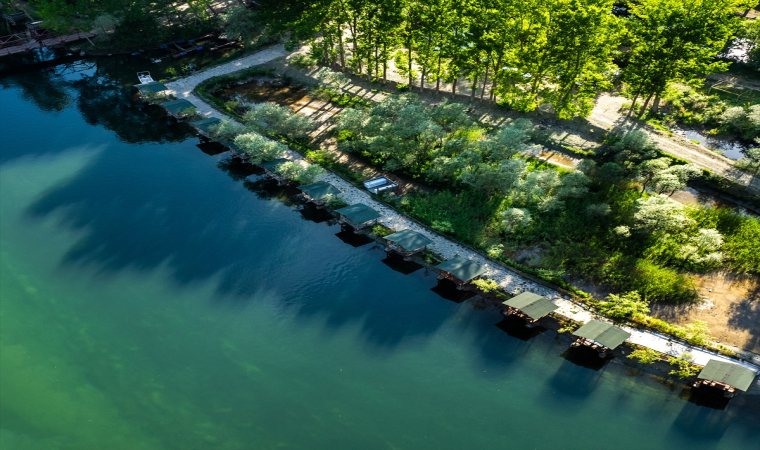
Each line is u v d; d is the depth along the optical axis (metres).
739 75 115.44
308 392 56.25
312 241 76.50
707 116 99.69
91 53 134.75
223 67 124.69
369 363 59.06
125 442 52.47
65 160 94.50
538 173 78.81
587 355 59.66
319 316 64.75
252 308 66.00
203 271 71.44
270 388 56.72
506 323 63.56
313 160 92.38
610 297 62.75
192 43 138.88
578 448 50.28
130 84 121.81
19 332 63.75
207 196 85.75
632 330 61.09
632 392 55.53
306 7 117.12
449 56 98.38
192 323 64.44
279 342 61.66
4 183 88.12
